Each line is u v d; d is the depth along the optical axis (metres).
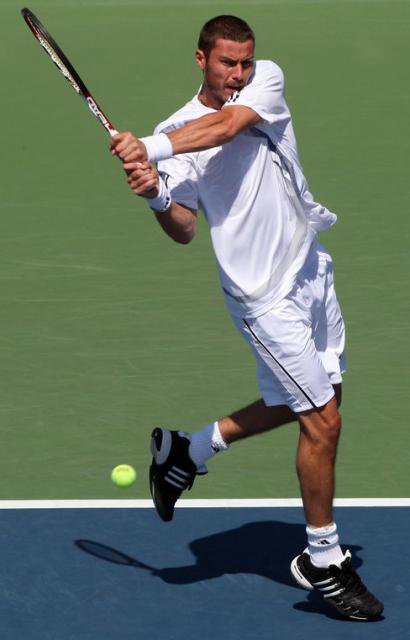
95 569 20.53
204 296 32.34
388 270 33.97
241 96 18.80
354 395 27.08
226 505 22.67
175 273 33.88
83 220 38.12
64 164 43.75
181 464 20.69
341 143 45.84
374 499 22.83
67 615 19.33
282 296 19.27
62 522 22.02
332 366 20.20
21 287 33.03
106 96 52.69
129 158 18.41
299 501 22.84
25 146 45.94
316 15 67.69
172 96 52.59
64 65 18.94
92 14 68.62
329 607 19.64
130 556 20.95
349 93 52.94
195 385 27.53
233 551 21.17
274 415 20.47
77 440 25.23
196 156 19.25
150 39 62.81
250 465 24.19
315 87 53.97
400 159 43.94
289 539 21.55
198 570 20.58
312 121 48.69
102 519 22.14
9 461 24.42
